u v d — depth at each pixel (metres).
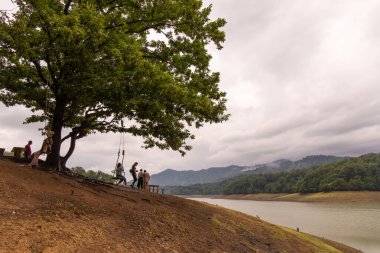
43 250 7.72
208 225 16.28
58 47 13.68
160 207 15.97
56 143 17.05
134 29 17.75
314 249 20.47
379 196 148.25
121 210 12.93
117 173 23.66
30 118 21.97
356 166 176.50
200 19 17.31
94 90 14.58
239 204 142.50
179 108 16.19
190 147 21.36
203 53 17.86
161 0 16.48
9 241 7.55
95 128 19.36
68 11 16.05
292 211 95.69
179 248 11.57
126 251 9.42
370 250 37.12
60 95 17.23
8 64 16.88
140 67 14.48
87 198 12.92
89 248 8.68
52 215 9.80
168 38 18.02
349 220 69.00
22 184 11.79
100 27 13.27
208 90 17.94
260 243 17.31
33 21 13.66
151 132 18.86
